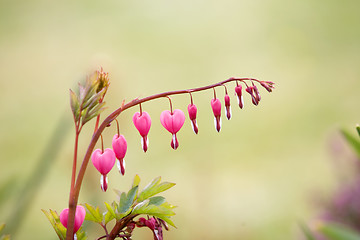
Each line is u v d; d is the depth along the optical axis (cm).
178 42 1767
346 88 1334
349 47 1559
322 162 992
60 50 1697
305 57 1549
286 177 946
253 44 1684
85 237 142
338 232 210
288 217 776
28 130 1220
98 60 274
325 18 1742
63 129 273
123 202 142
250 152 1077
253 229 744
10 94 1433
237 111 1255
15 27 1816
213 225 598
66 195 777
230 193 884
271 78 1444
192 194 623
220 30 1808
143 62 1661
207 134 1167
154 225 141
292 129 1166
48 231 680
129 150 1034
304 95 1321
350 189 399
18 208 250
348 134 222
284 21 1777
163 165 1004
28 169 1045
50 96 1400
